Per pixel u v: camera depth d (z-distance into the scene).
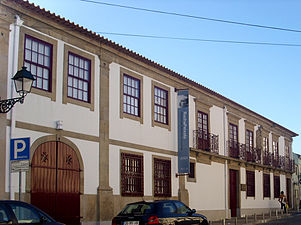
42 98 15.43
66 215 15.88
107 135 18.36
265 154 35.62
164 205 14.02
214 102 28.05
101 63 18.48
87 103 17.47
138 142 20.34
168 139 22.72
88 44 17.88
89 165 17.23
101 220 17.42
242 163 31.06
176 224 13.91
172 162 22.83
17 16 14.71
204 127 26.50
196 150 24.72
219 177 27.66
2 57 14.06
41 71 15.66
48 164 15.38
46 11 15.62
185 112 23.03
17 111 14.39
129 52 19.89
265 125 36.56
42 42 15.78
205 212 25.39
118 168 18.84
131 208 14.10
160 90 22.69
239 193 30.09
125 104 19.94
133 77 20.55
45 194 15.09
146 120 21.14
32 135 14.84
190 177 24.45
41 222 9.89
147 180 20.67
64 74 16.52
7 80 14.16
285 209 33.91
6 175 13.81
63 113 16.25
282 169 38.88
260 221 24.64
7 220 9.15
